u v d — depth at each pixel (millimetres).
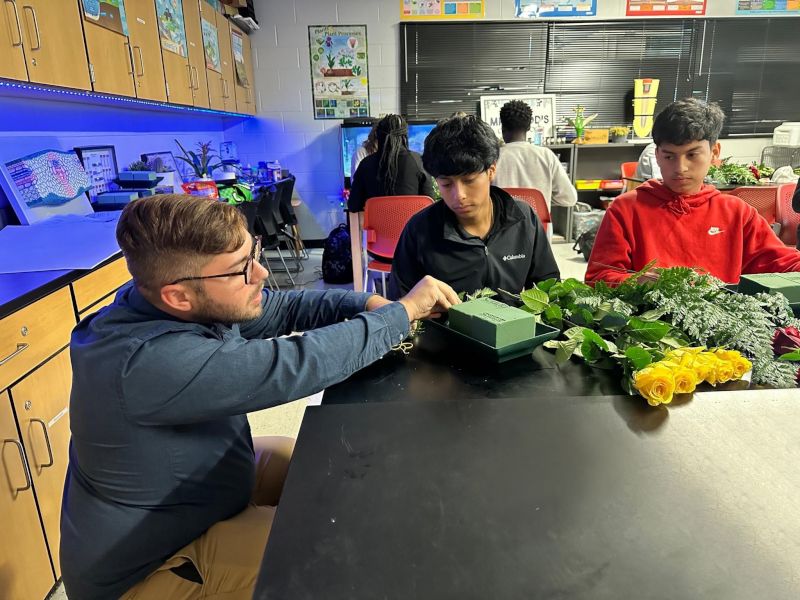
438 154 1312
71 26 2293
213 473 902
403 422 751
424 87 5773
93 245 1970
